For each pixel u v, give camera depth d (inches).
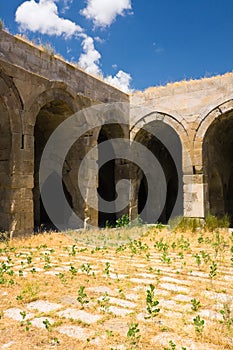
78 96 545.6
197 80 598.2
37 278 249.4
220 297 209.6
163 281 244.7
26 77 447.2
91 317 176.1
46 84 478.9
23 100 442.3
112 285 233.1
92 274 260.4
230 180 737.0
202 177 570.3
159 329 161.6
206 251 363.3
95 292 217.5
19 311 184.9
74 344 145.9
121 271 273.4
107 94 615.8
